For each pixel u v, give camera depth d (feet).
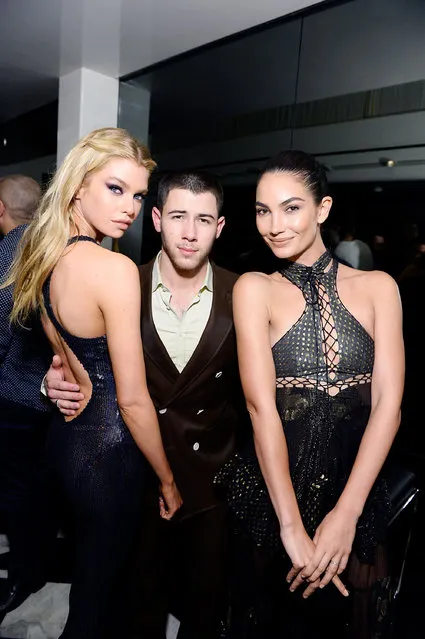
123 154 4.02
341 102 9.03
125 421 4.16
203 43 9.76
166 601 5.56
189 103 11.43
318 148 9.46
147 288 4.88
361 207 8.89
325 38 8.66
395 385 3.92
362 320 4.06
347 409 3.98
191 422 4.97
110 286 3.76
